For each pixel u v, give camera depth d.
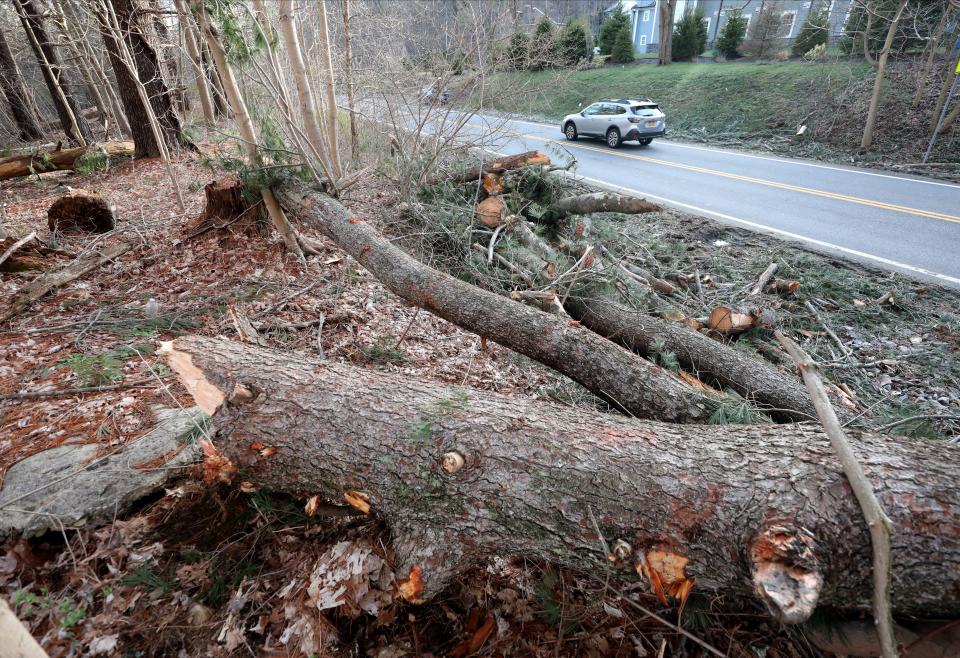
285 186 4.78
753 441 1.91
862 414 2.97
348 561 2.02
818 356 4.06
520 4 8.14
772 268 5.39
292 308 4.23
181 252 5.16
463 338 4.25
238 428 2.13
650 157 12.12
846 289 5.08
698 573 1.66
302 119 5.29
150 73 9.06
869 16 11.73
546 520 1.81
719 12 23.73
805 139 13.14
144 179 8.24
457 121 6.21
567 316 3.92
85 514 2.12
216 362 2.31
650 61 22.66
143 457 2.35
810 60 16.31
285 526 2.23
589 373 3.11
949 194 8.47
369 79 6.51
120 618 1.83
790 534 1.49
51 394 2.81
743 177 10.03
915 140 11.41
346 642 1.82
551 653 1.81
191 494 2.29
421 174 6.11
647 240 6.34
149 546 2.10
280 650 1.76
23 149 11.42
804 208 7.91
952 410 3.30
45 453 2.38
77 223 5.70
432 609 1.96
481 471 1.89
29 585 1.90
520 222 5.71
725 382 3.45
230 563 2.08
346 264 5.14
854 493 1.54
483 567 2.12
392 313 4.43
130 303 4.18
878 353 4.09
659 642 1.85
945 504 1.53
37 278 4.41
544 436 1.97
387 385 2.31
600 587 2.03
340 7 6.93
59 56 13.75
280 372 2.30
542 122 17.92
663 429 2.09
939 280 5.36
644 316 4.05
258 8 4.26
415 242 5.51
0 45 13.81
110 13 7.79
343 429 2.08
